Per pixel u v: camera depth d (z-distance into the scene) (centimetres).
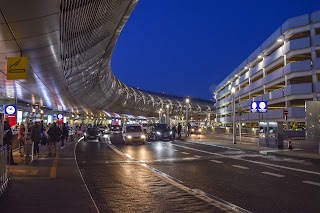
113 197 979
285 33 5897
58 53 2092
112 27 2536
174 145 3338
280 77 6141
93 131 4225
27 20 1388
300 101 5934
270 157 2141
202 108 14175
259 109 3123
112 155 2298
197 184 1191
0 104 4219
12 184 1060
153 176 1375
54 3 1288
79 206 779
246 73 8044
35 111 5784
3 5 1209
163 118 7856
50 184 1062
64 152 2350
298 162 1862
